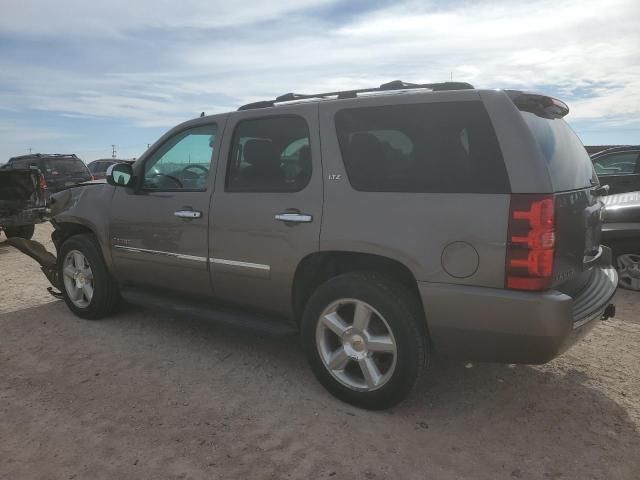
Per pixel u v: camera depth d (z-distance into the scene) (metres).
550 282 2.69
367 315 3.14
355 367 3.41
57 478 2.60
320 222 3.27
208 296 4.06
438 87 3.15
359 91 3.46
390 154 3.11
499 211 2.71
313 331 3.38
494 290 2.74
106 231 4.65
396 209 3.00
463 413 3.22
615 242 6.03
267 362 4.02
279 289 3.55
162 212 4.18
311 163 3.38
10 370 3.92
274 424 3.09
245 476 2.61
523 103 2.98
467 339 2.88
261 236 3.55
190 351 4.25
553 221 2.67
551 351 2.74
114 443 2.91
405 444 2.88
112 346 4.38
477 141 2.84
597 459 2.74
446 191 2.88
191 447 2.86
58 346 4.39
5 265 7.92
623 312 5.21
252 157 3.71
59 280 5.26
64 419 3.17
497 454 2.79
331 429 3.03
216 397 3.45
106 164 23.33
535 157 2.72
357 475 2.61
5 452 2.83
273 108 3.65
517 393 3.47
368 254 3.12
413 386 3.05
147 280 4.48
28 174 9.77
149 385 3.64
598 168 8.62
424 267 2.90
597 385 3.59
